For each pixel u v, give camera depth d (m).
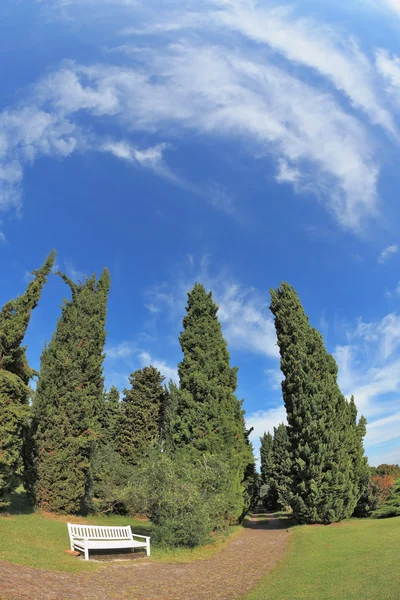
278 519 33.28
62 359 20.53
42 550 11.21
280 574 10.27
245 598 7.93
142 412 31.64
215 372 23.55
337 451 23.05
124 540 13.55
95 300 23.34
